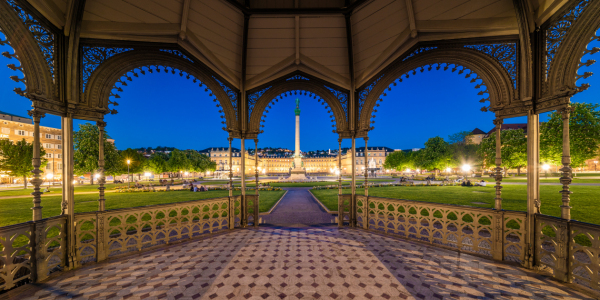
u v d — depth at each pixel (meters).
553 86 3.40
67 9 3.68
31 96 3.31
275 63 6.00
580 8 3.00
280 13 5.14
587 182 20.03
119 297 2.90
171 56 4.90
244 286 3.16
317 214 8.80
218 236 5.46
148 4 4.09
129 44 4.43
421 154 37.44
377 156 91.06
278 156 110.00
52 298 2.88
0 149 22.39
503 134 32.72
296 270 3.64
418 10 4.31
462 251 4.38
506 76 4.01
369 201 5.98
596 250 2.84
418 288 3.08
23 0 3.09
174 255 4.29
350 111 6.21
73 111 3.87
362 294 2.94
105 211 4.16
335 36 5.62
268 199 13.32
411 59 5.01
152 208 4.73
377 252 4.38
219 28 5.11
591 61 2.97
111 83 4.39
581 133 21.02
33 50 3.31
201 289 3.08
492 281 3.24
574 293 2.91
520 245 3.77
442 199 12.02
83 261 4.13
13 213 9.05
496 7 3.85
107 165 26.06
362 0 4.70
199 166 46.34
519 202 10.75
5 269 2.97
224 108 5.99
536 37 3.63
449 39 4.45
